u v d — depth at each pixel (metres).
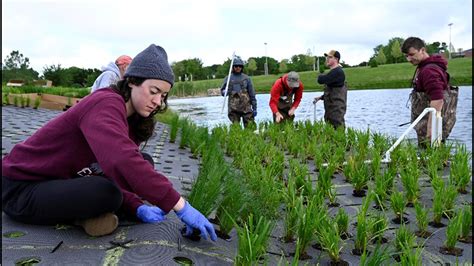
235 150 6.22
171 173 5.01
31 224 2.71
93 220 2.54
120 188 2.77
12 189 2.60
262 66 101.62
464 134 9.45
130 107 2.58
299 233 2.78
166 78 2.49
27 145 2.60
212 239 2.46
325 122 8.33
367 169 4.67
